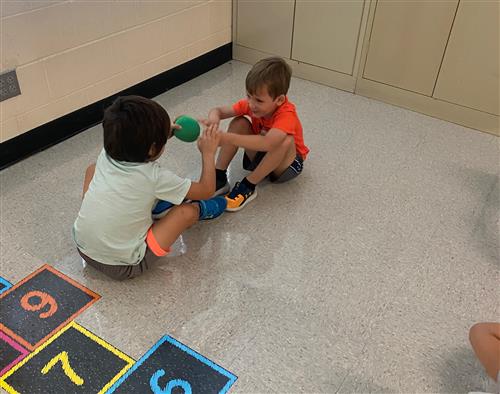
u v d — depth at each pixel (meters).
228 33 3.04
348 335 1.46
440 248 1.78
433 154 2.31
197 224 1.83
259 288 1.59
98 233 1.45
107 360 1.36
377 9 2.50
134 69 2.50
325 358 1.39
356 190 2.05
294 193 2.02
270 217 1.88
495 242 1.82
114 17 2.26
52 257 1.66
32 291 1.54
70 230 1.77
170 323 1.46
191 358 1.37
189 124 1.73
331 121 2.54
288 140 1.83
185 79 2.85
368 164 2.22
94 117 2.40
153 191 1.46
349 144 2.36
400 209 1.96
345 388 1.32
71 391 1.29
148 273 1.62
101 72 2.33
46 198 1.92
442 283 1.64
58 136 2.26
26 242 1.71
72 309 1.49
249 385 1.32
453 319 1.52
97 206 1.44
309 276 1.64
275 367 1.36
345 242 1.79
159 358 1.37
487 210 1.98
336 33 2.69
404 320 1.51
